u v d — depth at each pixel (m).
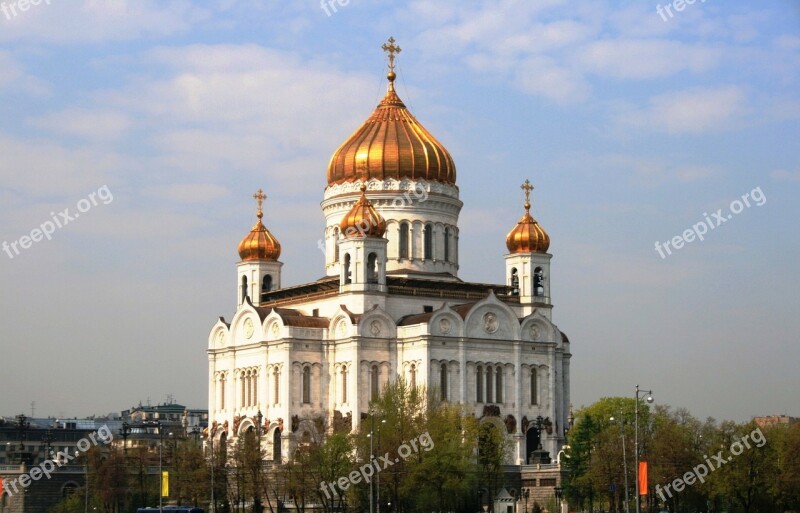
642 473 165.75
